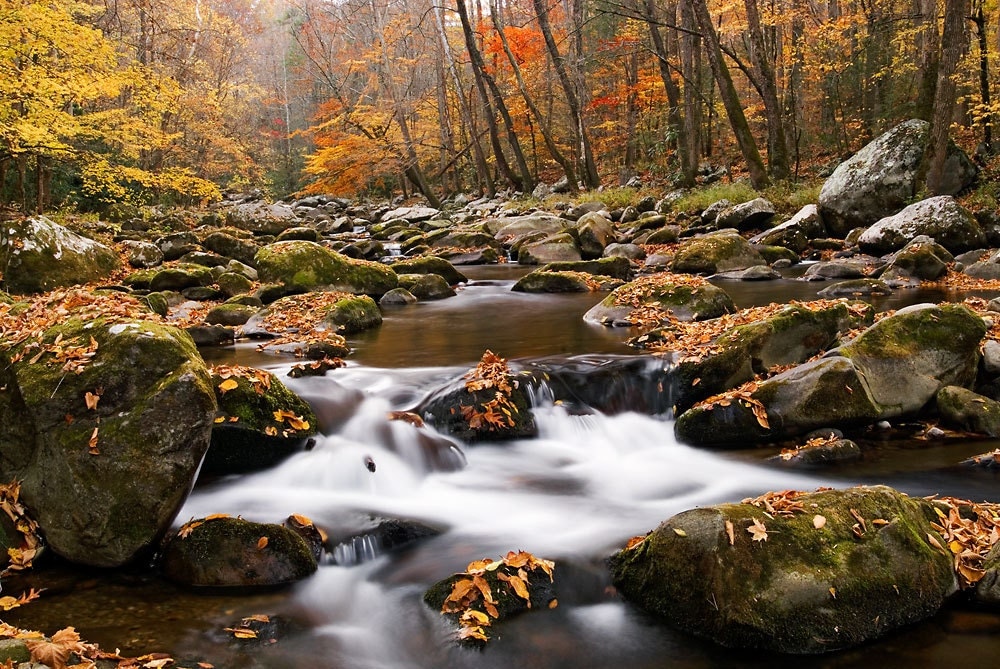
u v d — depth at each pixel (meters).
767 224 16.75
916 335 5.84
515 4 37.06
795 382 5.48
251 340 8.71
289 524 3.95
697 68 25.22
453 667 3.01
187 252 14.90
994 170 16.41
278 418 4.99
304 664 3.00
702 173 26.36
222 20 29.61
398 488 4.87
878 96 23.08
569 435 5.73
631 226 18.41
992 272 11.48
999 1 18.88
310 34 38.75
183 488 3.83
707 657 2.98
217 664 2.96
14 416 3.95
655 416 6.11
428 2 32.47
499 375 5.92
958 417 5.50
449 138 35.56
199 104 27.45
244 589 3.56
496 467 5.23
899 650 2.95
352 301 9.47
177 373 3.88
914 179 14.86
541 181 35.69
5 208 17.94
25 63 14.05
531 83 32.41
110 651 3.00
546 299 11.62
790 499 3.49
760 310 7.82
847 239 14.90
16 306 6.86
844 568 3.11
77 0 18.61
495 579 3.40
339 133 35.44
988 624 3.10
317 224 26.06
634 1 26.80
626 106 31.61
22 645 2.48
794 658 2.93
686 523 3.28
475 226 20.47
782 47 25.83
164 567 3.69
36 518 3.80
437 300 11.95
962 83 18.47
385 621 3.34
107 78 14.66
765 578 3.05
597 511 4.46
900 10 24.20
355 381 6.41
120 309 5.26
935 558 3.28
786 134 24.69
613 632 3.17
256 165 38.41
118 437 3.73
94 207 22.42
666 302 9.06
